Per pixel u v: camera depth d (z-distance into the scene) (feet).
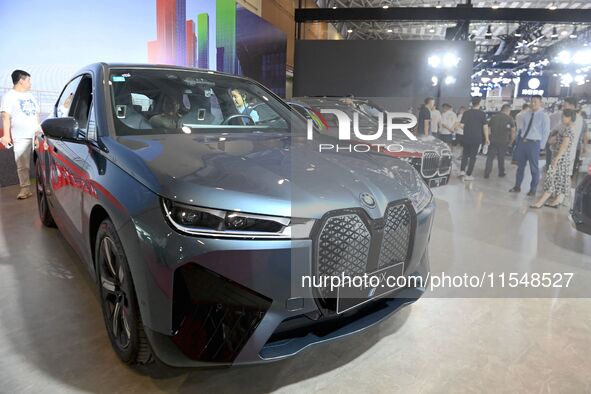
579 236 11.18
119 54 20.20
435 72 33.14
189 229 4.41
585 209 10.23
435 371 5.72
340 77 34.83
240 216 4.48
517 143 13.66
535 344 6.41
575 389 5.40
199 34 25.49
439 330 6.77
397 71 33.91
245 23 30.73
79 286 8.00
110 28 19.72
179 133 6.64
